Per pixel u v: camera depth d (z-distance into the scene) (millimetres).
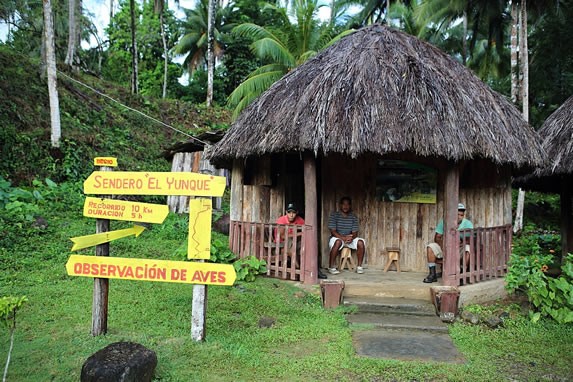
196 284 4527
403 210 7668
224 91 28328
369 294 6461
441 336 5246
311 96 6410
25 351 4102
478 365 4414
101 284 4590
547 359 4629
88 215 4691
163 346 4367
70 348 4199
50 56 11945
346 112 6055
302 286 6430
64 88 16094
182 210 11656
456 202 6258
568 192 9180
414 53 6965
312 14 18688
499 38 19938
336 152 5945
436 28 24391
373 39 7145
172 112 20609
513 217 15586
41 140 12164
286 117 6344
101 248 4641
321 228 7773
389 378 4090
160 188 4496
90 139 13852
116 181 4609
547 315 5930
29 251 7141
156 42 30391
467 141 5914
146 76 28359
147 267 4504
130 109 16656
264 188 7785
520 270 6281
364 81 6359
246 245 7152
